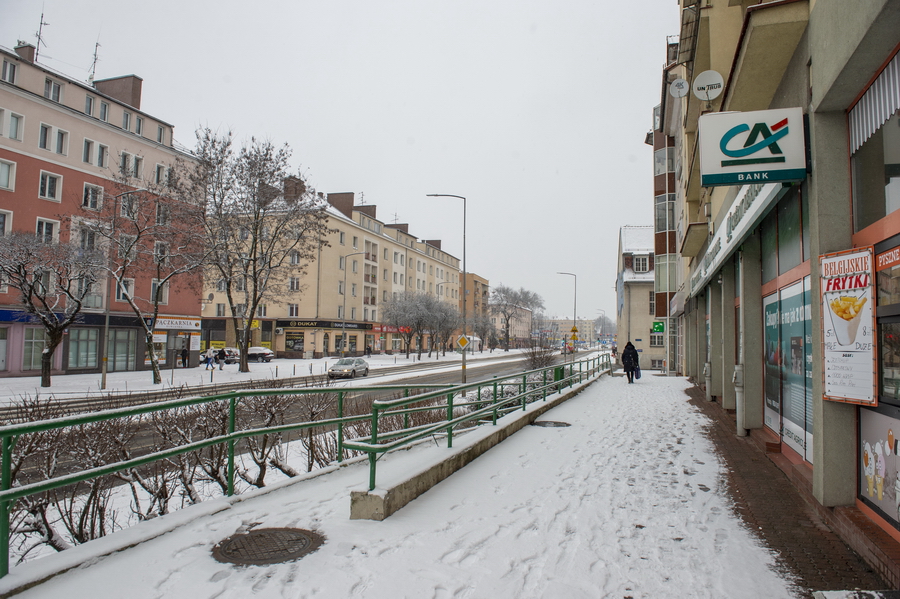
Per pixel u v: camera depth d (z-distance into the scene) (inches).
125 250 994.1
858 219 188.2
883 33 149.7
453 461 271.7
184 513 189.2
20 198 1105.4
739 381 372.5
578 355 2770.7
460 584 144.9
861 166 186.2
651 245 1819.6
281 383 421.7
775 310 316.5
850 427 192.5
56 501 207.5
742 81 268.4
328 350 2306.8
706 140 218.5
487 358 2652.6
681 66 779.4
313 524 188.1
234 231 1250.0
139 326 1325.0
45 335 1130.0
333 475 255.4
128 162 1227.2
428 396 263.7
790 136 211.5
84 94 1245.7
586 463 295.4
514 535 183.3
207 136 1170.0
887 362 164.6
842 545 175.9
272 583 141.7
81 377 1102.4
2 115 1083.9
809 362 247.9
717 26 424.2
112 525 224.7
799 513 209.0
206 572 147.3
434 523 193.3
